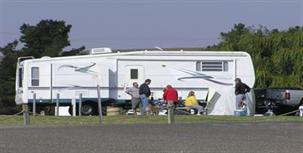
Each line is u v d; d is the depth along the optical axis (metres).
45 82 52.31
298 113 52.69
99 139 22.17
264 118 39.53
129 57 53.56
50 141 21.25
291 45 73.50
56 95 52.25
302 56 70.94
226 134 24.64
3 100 102.94
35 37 118.12
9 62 109.81
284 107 54.81
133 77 53.56
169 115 35.44
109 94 52.78
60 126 30.53
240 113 45.75
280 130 27.08
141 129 27.69
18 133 24.77
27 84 52.06
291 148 19.09
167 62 54.16
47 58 52.56
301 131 26.45
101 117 37.56
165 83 54.03
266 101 54.84
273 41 74.31
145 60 53.88
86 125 31.61
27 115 34.84
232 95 48.78
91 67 52.78
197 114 47.28
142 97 45.81
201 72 54.56
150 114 45.88
